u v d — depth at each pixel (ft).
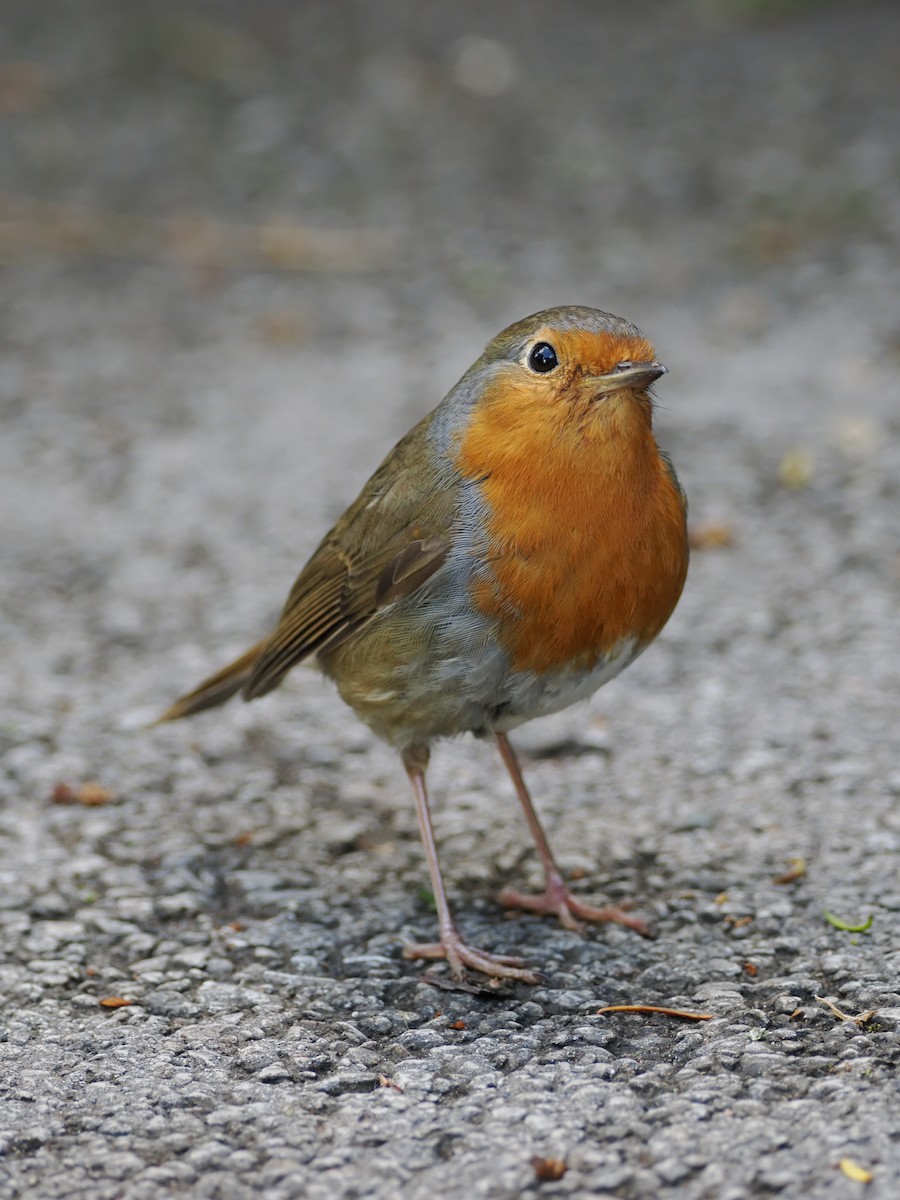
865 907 26.76
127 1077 22.40
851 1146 19.52
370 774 33.58
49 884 28.81
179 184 69.31
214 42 84.28
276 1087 22.07
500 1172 19.57
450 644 25.46
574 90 78.28
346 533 28.09
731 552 42.50
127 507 46.32
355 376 54.29
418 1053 23.12
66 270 62.69
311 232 65.26
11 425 51.47
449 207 67.10
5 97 77.20
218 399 53.16
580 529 24.39
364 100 77.61
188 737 35.04
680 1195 18.92
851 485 45.57
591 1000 24.59
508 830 30.99
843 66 78.74
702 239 63.21
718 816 30.63
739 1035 22.90
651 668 37.11
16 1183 19.76
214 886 29.12
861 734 33.32
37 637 39.42
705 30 85.71
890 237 61.93
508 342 25.12
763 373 52.85
